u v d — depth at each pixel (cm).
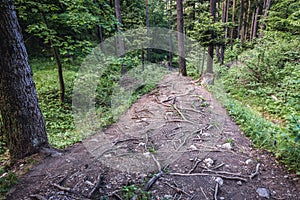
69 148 382
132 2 1301
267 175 284
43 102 642
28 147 324
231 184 270
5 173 296
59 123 541
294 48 778
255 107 590
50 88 742
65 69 909
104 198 244
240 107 556
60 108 618
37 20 605
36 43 1068
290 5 847
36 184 266
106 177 283
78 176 282
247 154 340
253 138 392
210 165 312
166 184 271
